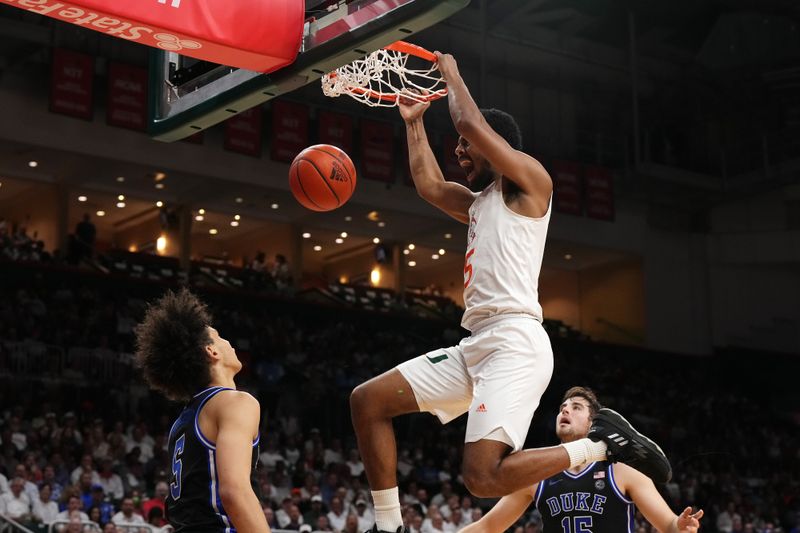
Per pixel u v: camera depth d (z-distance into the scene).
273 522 13.84
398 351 23.19
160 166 22.20
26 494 12.84
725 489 21.33
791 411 28.09
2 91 20.58
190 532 3.02
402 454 18.70
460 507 16.11
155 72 4.67
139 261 23.84
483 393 3.50
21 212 24.19
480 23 25.73
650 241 28.69
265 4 3.96
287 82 4.12
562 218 27.00
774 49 27.41
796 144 26.95
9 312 18.53
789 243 28.72
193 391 3.25
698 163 28.03
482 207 3.79
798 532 18.72
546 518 4.58
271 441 17.61
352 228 26.78
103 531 11.76
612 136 27.47
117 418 17.86
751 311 29.17
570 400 4.66
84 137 21.36
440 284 30.88
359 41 3.86
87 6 3.59
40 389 17.55
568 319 29.86
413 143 4.37
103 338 18.92
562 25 26.94
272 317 22.89
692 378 27.45
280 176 23.53
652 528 14.70
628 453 3.43
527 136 26.38
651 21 27.11
